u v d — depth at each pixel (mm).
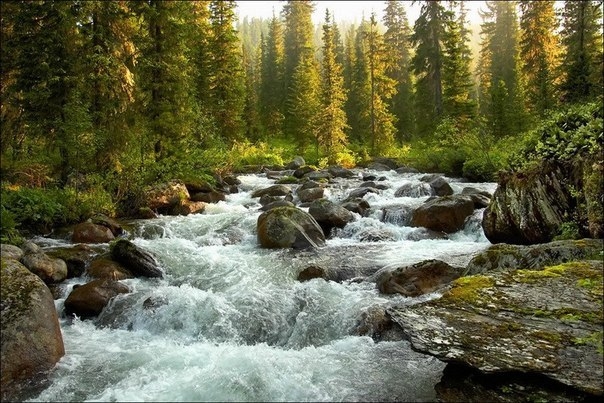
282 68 58469
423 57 38469
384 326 7086
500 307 5781
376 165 31375
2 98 16547
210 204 17719
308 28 63250
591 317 5219
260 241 12422
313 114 42344
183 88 20578
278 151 39000
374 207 15406
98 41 17859
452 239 12383
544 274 6375
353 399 5254
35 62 16156
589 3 28875
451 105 34469
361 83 44344
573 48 30469
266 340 7598
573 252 6934
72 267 10250
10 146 16828
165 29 19953
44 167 16234
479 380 5148
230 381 5703
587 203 7840
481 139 25344
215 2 34688
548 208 9031
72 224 14203
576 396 4500
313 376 5809
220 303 8344
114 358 6602
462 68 34562
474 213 13180
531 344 5043
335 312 7855
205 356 6566
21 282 6816
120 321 8109
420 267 8648
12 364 5828
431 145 32781
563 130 9469
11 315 6195
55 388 5762
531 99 32344
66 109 15797
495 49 58375
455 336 5398
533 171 9477
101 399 5402
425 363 6031
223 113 34531
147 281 9781
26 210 12953
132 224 14602
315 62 53969
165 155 19547
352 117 49562
